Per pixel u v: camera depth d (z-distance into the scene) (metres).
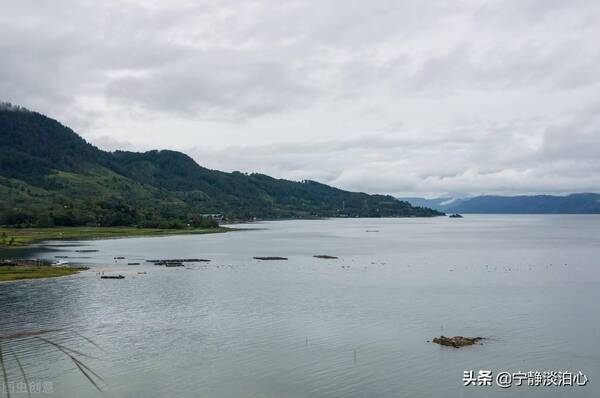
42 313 84.88
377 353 64.62
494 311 87.25
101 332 73.69
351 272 136.88
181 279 122.94
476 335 72.69
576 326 77.19
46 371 58.41
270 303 94.06
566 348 66.69
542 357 63.38
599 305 92.19
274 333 73.62
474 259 170.75
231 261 161.00
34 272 128.50
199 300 96.69
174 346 67.38
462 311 87.25
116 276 125.38
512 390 53.66
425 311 87.25
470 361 61.75
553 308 89.69
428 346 67.44
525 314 85.06
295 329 75.69
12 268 134.88
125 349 66.12
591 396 52.31
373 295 102.06
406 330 75.12
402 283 117.62
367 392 53.12
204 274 131.88
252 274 132.50
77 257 168.12
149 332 73.88
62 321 79.69
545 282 119.25
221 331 74.56
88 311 86.62
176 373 57.91
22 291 104.56
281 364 60.78
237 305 92.19
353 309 88.94
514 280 122.44
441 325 78.00
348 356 63.53
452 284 116.06
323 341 69.69
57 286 110.88
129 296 100.38
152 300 96.50
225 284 115.75
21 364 60.62
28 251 187.38
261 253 188.50
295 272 136.62
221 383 55.16
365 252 195.25
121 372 58.19
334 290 107.94
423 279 124.12
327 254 186.88
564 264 155.75
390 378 56.69
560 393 53.06
